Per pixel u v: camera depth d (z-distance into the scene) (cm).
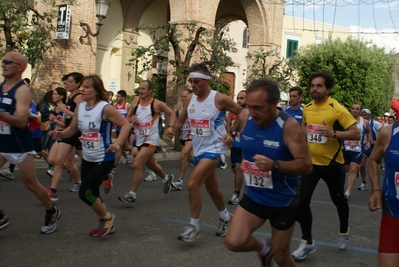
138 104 718
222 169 1233
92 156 500
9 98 459
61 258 449
